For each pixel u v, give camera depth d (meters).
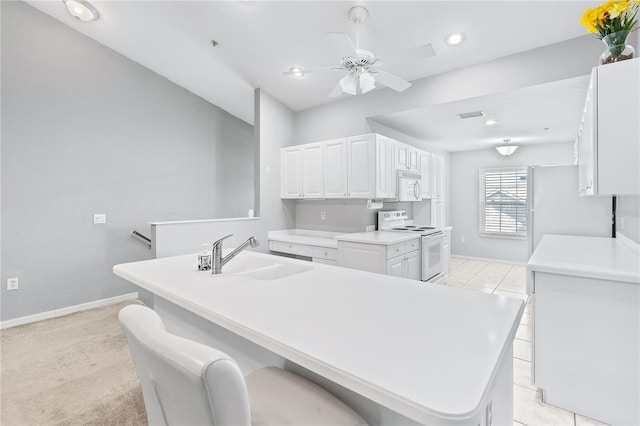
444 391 0.63
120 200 3.80
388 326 0.96
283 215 4.44
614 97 1.56
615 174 1.56
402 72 3.22
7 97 3.03
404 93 3.51
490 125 4.18
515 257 5.82
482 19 2.41
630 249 2.25
